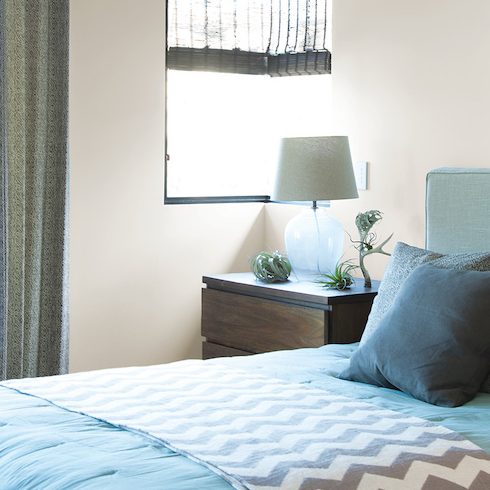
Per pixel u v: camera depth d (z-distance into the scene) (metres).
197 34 4.70
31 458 2.14
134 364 4.61
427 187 3.70
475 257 3.06
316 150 3.97
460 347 2.72
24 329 4.13
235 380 2.78
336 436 2.19
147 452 2.15
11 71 4.03
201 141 4.83
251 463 2.02
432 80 3.93
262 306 4.04
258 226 4.97
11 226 4.06
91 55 4.35
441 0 3.87
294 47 4.71
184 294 4.75
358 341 3.83
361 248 4.00
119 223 4.50
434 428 2.27
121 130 4.47
